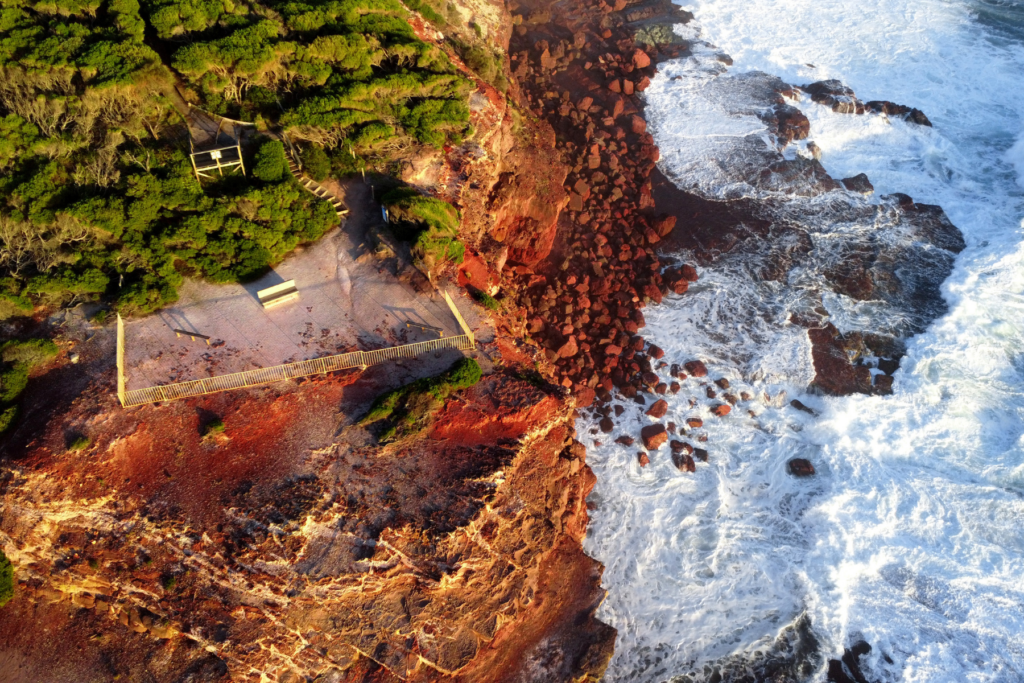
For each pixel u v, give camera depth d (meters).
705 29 68.00
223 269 34.34
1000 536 38.53
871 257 49.88
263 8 41.25
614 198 52.22
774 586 36.84
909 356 45.34
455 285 36.25
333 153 39.03
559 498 34.69
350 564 27.98
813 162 56.22
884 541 38.09
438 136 41.28
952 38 67.19
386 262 35.91
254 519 28.03
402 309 34.59
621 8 69.69
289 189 36.19
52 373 31.70
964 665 34.53
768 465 41.19
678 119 59.03
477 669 31.14
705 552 38.06
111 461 29.27
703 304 47.59
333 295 34.75
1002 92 62.34
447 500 29.70
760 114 58.88
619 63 62.31
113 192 34.50
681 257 49.97
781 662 34.75
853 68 64.19
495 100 46.59
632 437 42.19
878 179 55.91
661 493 40.09
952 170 56.62
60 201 34.38
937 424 42.81
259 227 35.19
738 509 39.56
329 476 29.64
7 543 29.09
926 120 59.31
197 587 28.02
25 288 32.88
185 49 37.28
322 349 32.84
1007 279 48.28
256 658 28.23
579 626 34.28
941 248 50.69
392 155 39.84
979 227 51.88
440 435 31.75
